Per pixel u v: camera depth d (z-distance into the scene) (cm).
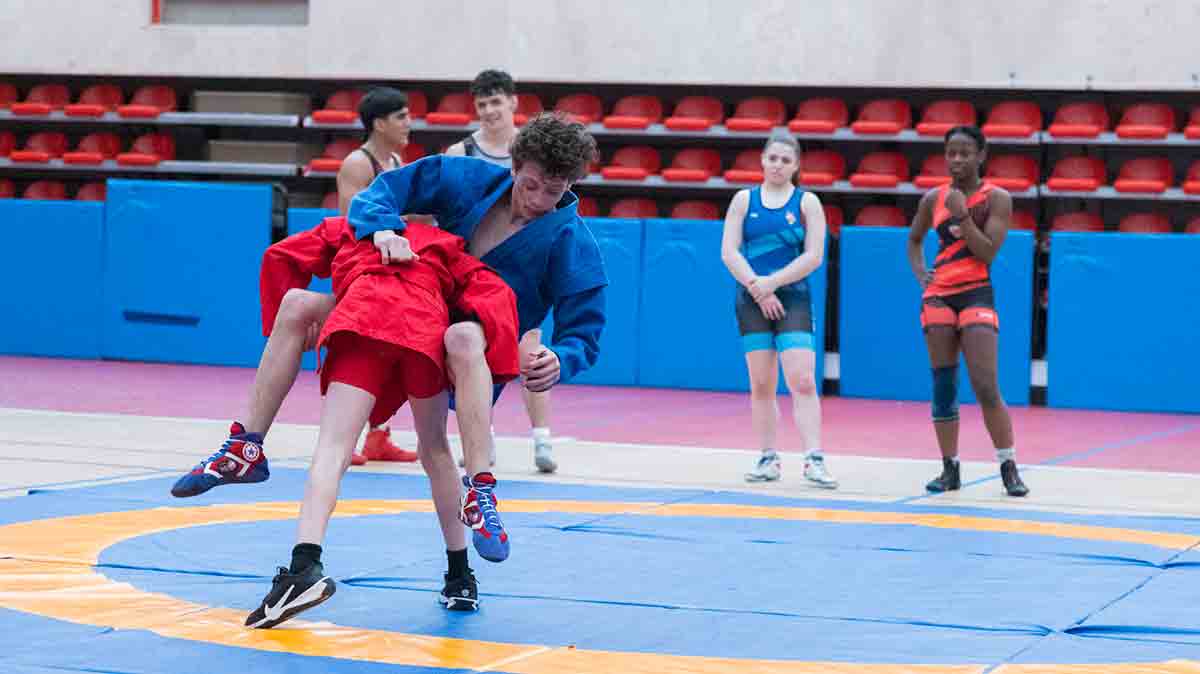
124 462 792
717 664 379
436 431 436
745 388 1425
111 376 1384
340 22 1689
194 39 1728
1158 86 1489
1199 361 1316
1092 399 1345
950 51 1536
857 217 1537
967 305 764
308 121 1667
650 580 500
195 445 880
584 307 436
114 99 1752
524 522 623
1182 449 1020
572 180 425
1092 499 751
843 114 1585
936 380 773
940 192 783
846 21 1559
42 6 1761
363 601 454
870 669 376
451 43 1658
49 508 618
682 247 1441
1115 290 1338
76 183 1794
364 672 365
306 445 903
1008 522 659
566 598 466
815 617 443
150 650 380
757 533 611
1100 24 1502
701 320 1436
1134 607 465
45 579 468
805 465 791
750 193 808
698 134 1590
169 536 556
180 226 1544
